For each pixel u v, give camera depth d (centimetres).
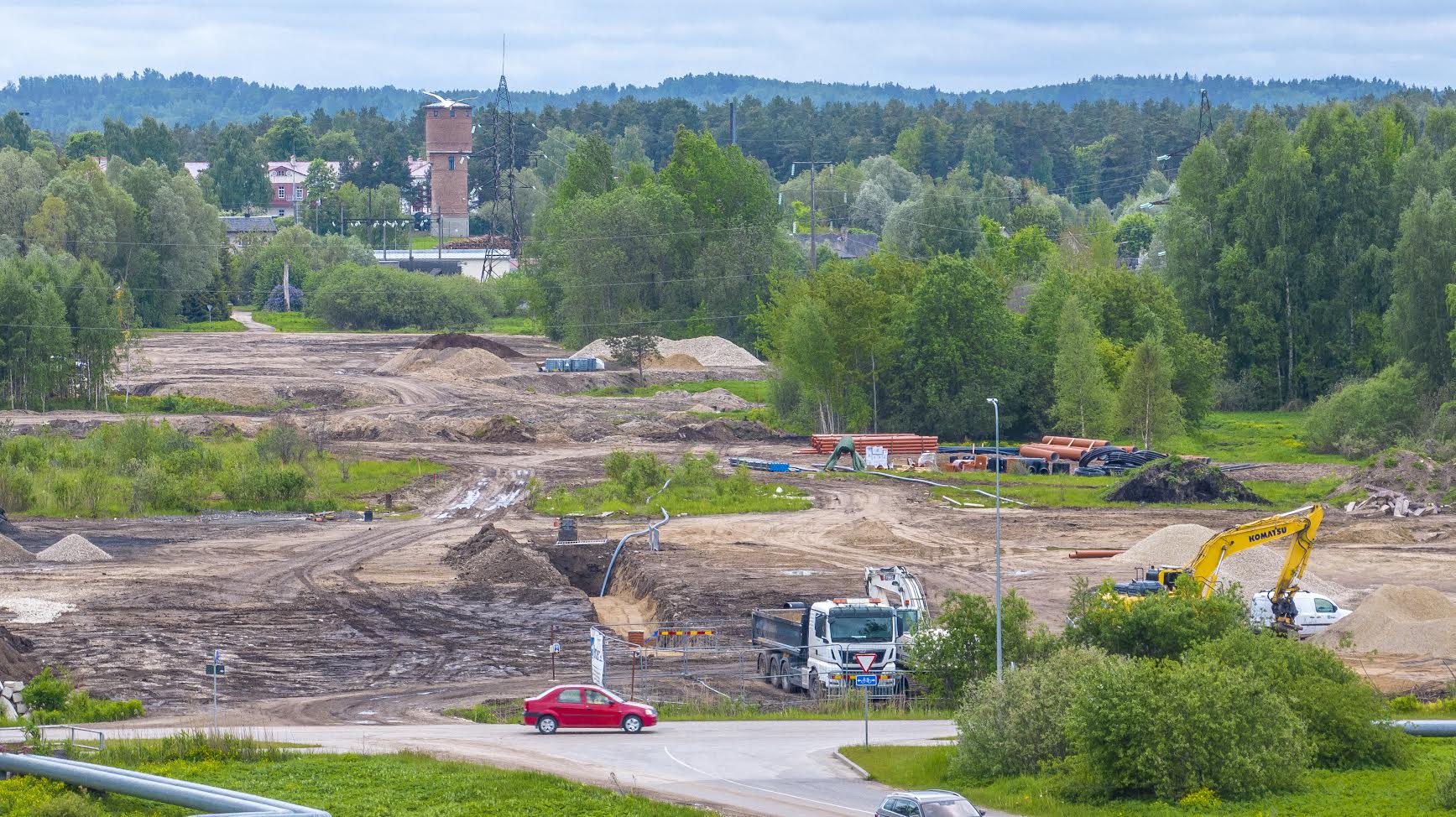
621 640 9794
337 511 15125
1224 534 9512
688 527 14038
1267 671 6275
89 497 15012
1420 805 5175
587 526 14138
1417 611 9406
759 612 9100
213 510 15175
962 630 7788
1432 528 13912
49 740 6431
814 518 14675
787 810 5259
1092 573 11762
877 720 7438
